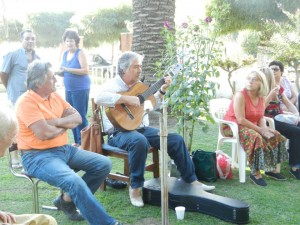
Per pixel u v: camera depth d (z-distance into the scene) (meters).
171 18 7.08
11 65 5.01
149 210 3.77
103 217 2.96
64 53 5.90
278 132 4.69
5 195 4.12
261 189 4.36
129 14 16.41
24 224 1.98
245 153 4.56
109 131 4.10
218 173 4.66
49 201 3.98
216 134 6.89
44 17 17.27
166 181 2.95
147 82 7.00
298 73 9.78
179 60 5.55
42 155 3.23
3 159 5.37
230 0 8.93
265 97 5.07
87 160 3.40
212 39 5.50
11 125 2.07
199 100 4.79
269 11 9.34
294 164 4.80
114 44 17.52
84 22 16.53
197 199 3.69
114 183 4.30
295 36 9.47
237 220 3.45
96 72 14.65
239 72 10.12
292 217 3.62
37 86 3.25
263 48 10.30
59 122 3.29
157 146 4.16
